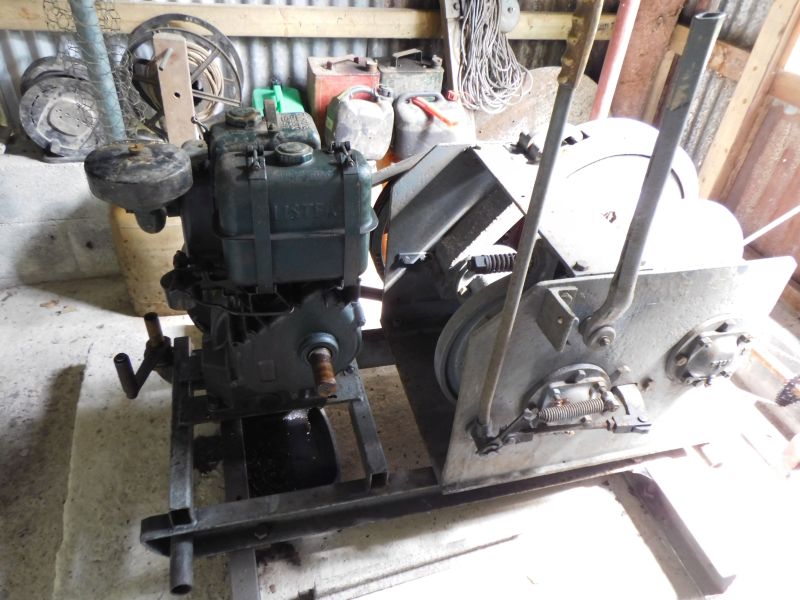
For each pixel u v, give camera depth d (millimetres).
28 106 2154
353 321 1467
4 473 1810
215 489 1683
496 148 1642
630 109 3354
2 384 2072
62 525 1688
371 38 2885
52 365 2154
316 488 1435
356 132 2561
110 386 1939
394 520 1609
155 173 1100
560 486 1745
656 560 1620
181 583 1253
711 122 2986
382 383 2092
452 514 1636
